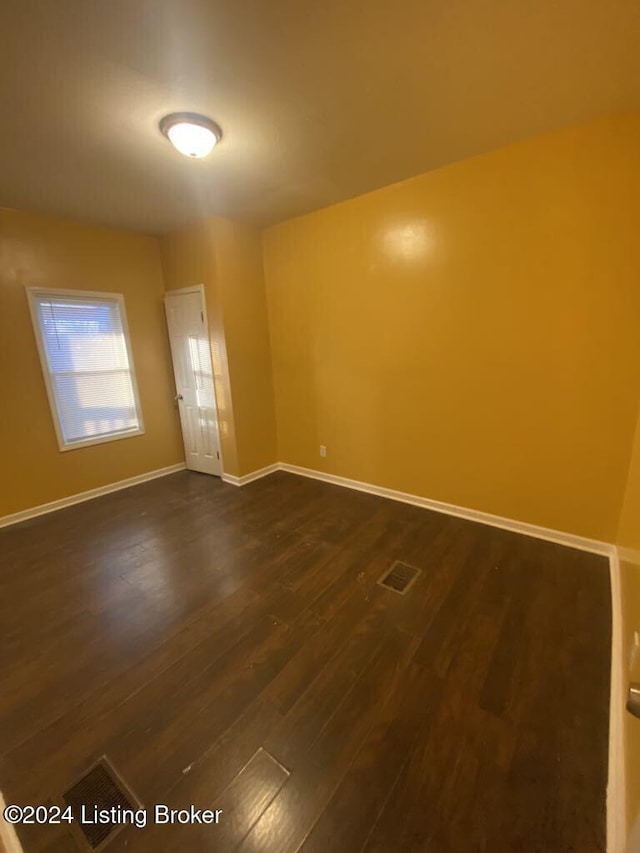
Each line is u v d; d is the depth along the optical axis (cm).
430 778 120
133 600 212
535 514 264
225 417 381
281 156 234
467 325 270
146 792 120
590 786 117
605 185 208
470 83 173
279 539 274
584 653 167
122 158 228
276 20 136
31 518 323
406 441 321
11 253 303
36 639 185
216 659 170
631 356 216
